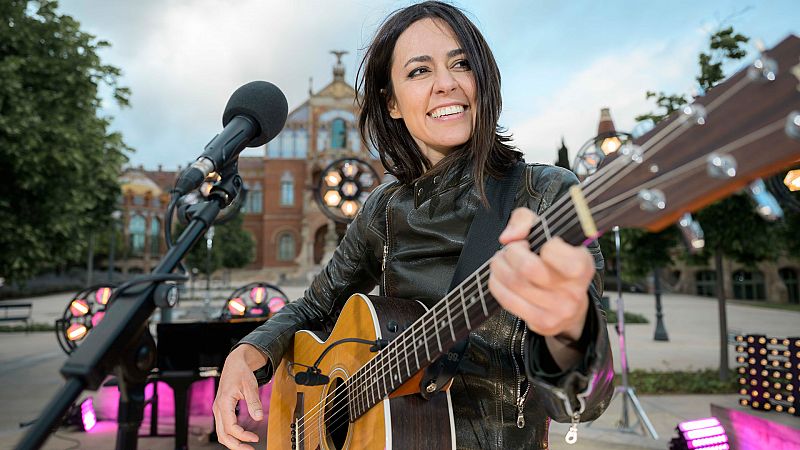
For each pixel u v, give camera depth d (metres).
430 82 1.26
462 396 1.14
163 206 54.19
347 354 1.30
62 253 10.17
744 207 5.72
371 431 1.14
